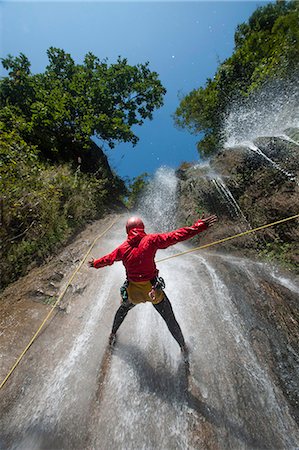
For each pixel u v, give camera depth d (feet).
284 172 21.86
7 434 8.71
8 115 30.71
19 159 23.50
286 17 45.42
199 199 26.68
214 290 14.94
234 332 12.53
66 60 41.91
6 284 16.37
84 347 11.63
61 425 8.96
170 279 15.99
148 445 8.48
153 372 10.64
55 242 20.12
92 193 30.81
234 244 21.03
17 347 11.56
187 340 11.87
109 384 10.16
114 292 14.80
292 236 18.99
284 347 12.17
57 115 33.37
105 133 39.32
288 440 9.02
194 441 8.56
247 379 10.58
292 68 35.22
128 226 10.36
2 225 18.26
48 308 13.76
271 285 15.65
